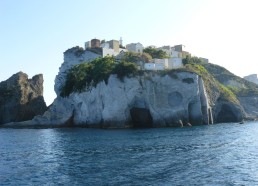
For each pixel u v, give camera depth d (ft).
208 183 108.06
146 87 383.45
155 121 374.22
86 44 552.82
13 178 124.67
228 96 467.52
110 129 353.92
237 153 163.53
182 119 383.24
